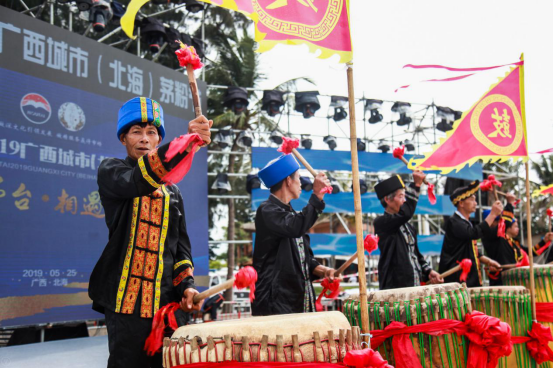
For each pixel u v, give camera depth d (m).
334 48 2.29
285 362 1.76
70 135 6.51
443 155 3.67
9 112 5.96
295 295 2.96
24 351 4.74
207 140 1.88
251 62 14.86
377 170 10.08
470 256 5.00
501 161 3.68
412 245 4.28
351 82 2.30
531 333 3.41
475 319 2.64
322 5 2.32
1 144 5.86
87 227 6.54
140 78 7.43
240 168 17.27
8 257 5.77
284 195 3.07
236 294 12.76
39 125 6.22
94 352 4.68
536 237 20.52
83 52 6.77
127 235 2.09
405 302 2.64
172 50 9.26
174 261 2.27
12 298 5.75
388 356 2.67
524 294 3.46
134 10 1.73
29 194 6.03
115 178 1.95
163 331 2.05
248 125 14.84
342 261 15.44
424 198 10.20
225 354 1.75
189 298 2.11
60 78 6.49
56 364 4.01
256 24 2.13
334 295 3.18
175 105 7.88
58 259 6.21
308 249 3.23
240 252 21.78
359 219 2.25
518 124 3.76
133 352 2.00
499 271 5.41
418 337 2.61
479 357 2.62
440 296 2.68
